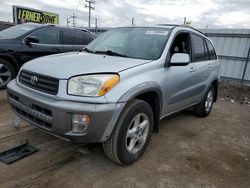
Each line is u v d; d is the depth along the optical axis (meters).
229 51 9.66
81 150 3.09
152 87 2.83
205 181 2.71
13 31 5.94
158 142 3.60
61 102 2.30
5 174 2.49
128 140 2.79
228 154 3.46
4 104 4.65
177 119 4.80
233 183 2.74
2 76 5.50
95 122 2.30
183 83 3.65
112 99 2.36
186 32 3.89
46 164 2.74
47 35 6.02
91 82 2.34
